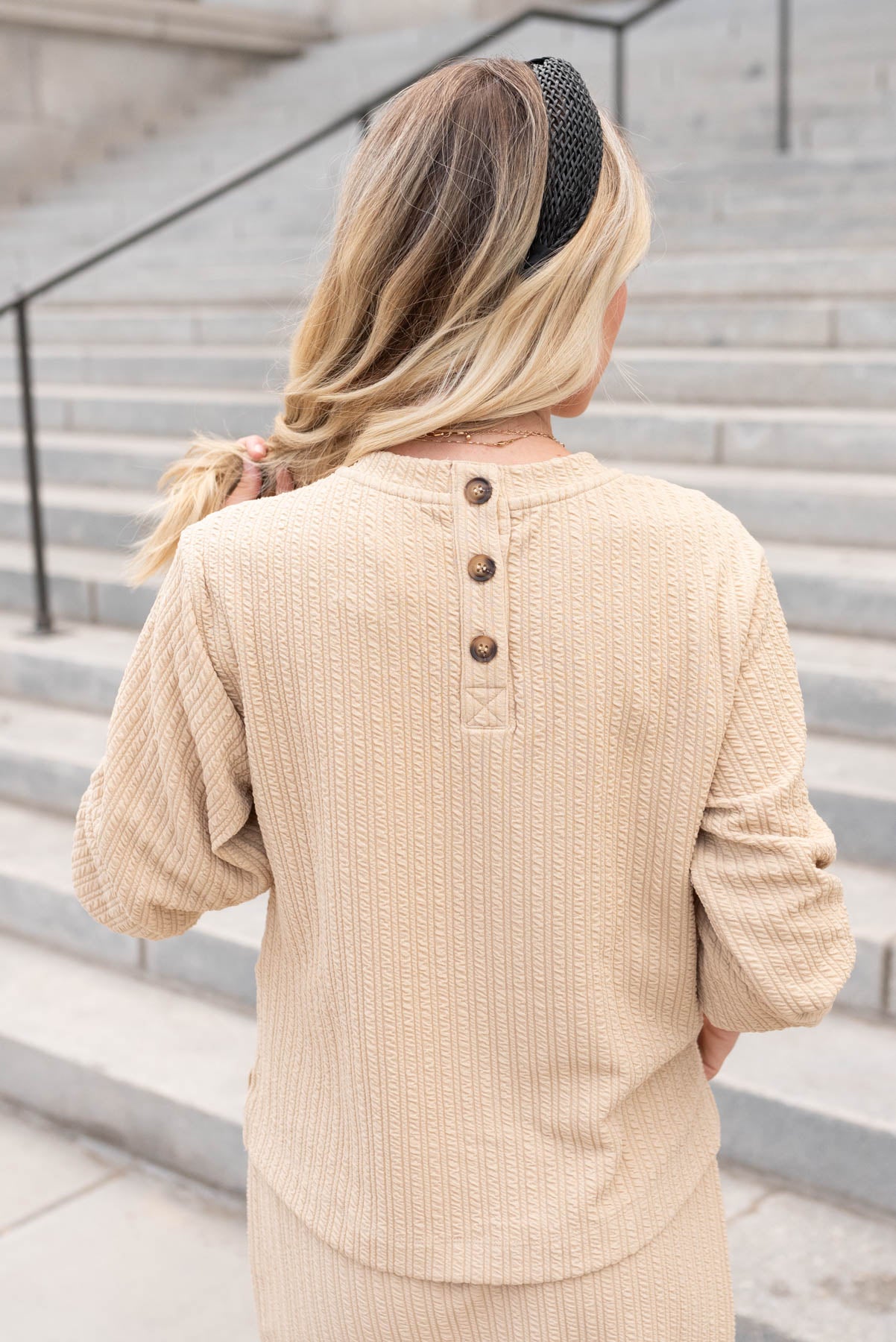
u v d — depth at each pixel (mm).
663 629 922
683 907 983
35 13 8688
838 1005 2393
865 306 4344
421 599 929
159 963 2941
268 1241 1097
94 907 1074
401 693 938
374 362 969
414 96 954
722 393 4312
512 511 924
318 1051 1034
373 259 936
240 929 2822
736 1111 2166
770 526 3609
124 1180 2545
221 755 980
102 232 8078
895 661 2986
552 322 909
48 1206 2465
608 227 914
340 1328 1032
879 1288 1895
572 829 936
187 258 7156
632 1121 1016
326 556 944
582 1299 979
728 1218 2064
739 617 929
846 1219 2055
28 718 3785
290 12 10320
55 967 3051
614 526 928
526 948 953
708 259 5043
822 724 2965
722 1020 1015
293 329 1110
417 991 968
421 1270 983
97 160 9242
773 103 7039
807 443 3826
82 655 3797
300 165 8016
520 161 896
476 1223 979
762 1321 1836
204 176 8383
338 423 991
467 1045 975
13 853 3283
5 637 4035
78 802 3428
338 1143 1020
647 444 4129
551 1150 978
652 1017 1012
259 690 963
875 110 6551
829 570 3223
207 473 1103
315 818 976
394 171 927
